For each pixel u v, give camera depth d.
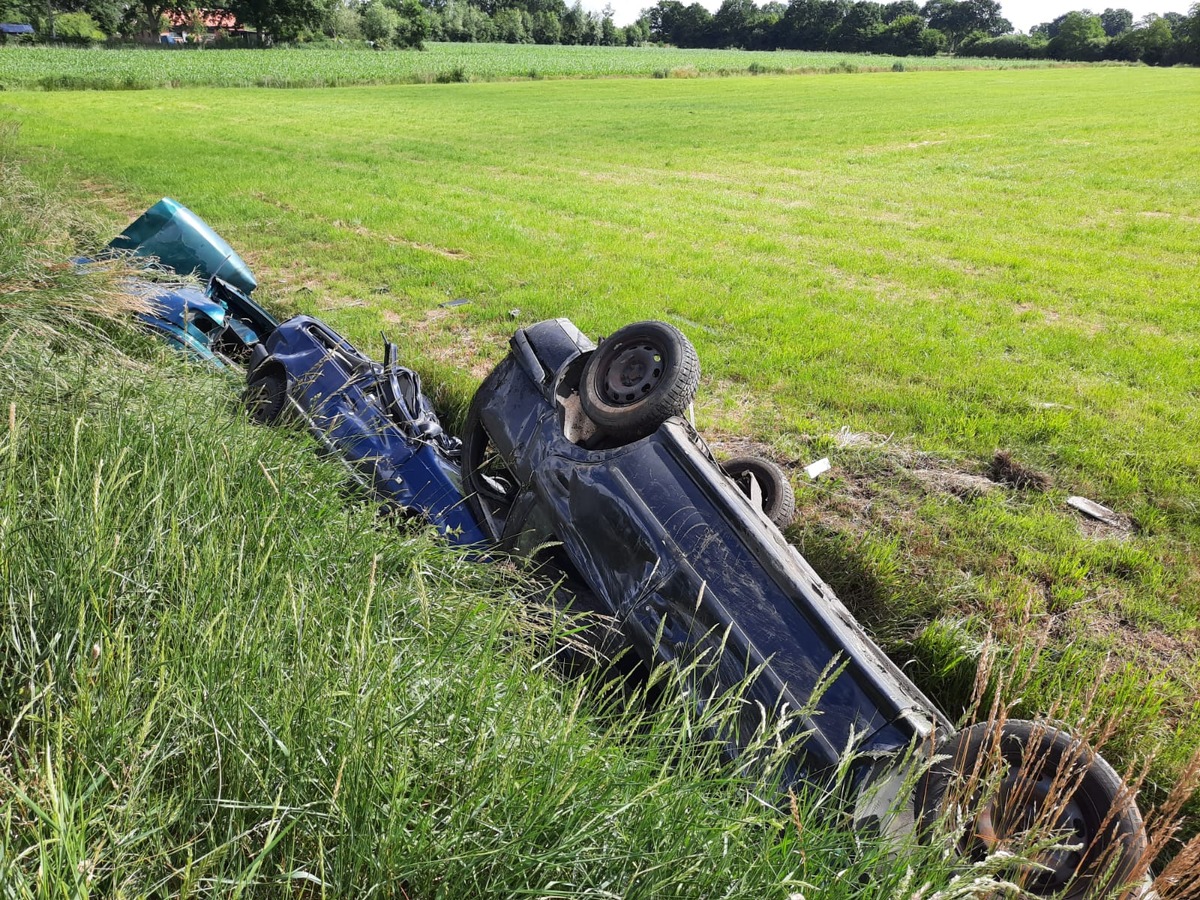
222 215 15.54
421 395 5.93
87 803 1.85
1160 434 7.44
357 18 107.56
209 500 3.10
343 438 4.96
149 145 25.38
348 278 11.79
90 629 2.29
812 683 3.01
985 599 4.99
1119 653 4.60
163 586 2.59
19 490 2.86
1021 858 2.12
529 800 2.11
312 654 2.43
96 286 5.25
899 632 4.65
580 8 165.62
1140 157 27.62
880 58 136.50
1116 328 10.98
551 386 4.39
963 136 34.00
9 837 1.61
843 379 8.65
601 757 2.33
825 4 168.25
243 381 5.74
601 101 53.91
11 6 96.81
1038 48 152.12
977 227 17.77
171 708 2.09
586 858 2.05
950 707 4.23
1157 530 5.96
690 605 3.38
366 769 2.02
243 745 2.05
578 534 3.89
